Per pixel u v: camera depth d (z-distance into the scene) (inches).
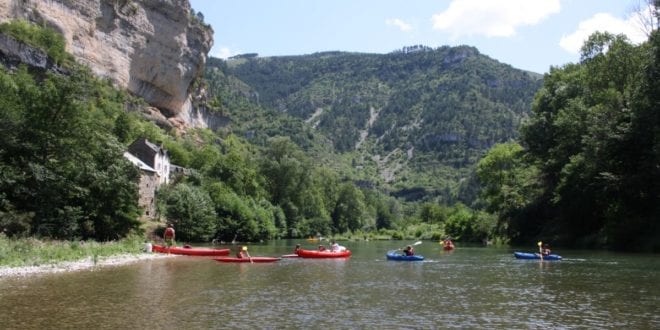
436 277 1353.3
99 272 1327.5
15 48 3612.2
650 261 1720.0
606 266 1576.0
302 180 5152.6
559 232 2731.3
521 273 1435.8
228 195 3405.5
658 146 1924.2
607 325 753.6
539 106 3120.1
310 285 1179.3
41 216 1897.1
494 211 3681.1
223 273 1412.4
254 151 7396.7
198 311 844.6
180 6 5649.6
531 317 810.8
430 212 7062.0
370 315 821.9
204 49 6343.5
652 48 2138.3
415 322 775.1
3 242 1464.1
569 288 1119.0
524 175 3265.3
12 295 963.3
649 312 842.8
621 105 2289.6
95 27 4766.2
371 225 6510.8
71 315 800.9
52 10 4320.9
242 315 815.7
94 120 2295.8
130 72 5216.5
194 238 2925.7
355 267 1651.1
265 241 3774.6
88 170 2069.4
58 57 3954.2
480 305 913.5
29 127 2000.5
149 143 3410.4
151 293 1017.5
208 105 7175.2
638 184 2128.4
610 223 2315.5
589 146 2295.8
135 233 2292.1
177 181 3501.5
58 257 1503.4
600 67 2684.5
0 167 1860.2
